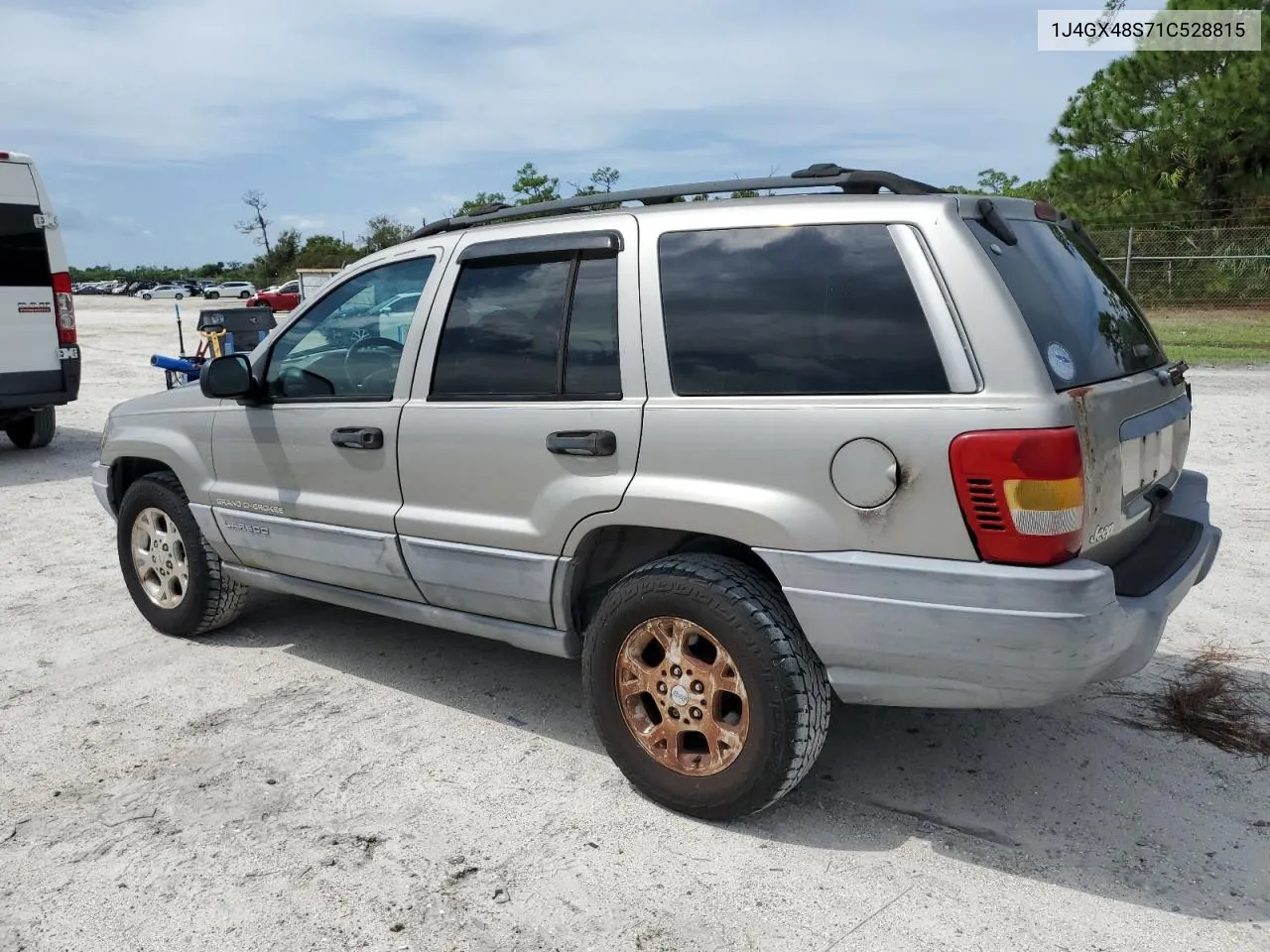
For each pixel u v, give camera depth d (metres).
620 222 3.39
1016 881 2.90
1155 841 3.07
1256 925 2.68
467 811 3.34
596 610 3.56
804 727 2.99
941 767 3.54
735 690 3.07
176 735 3.95
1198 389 12.05
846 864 2.99
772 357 3.04
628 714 3.33
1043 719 3.88
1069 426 2.67
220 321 13.61
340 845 3.16
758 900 2.83
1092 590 2.65
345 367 4.12
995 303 2.76
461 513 3.71
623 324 3.29
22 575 6.21
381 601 4.15
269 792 3.49
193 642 4.96
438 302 3.81
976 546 2.73
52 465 9.94
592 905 2.83
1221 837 3.09
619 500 3.24
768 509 2.96
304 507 4.20
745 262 3.13
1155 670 4.26
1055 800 3.31
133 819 3.34
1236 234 22.06
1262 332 18.31
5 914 2.87
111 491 5.23
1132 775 3.46
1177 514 3.58
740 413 3.03
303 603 5.52
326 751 3.79
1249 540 6.00
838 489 2.88
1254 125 23.06
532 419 3.45
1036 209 3.37
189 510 4.78
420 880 2.98
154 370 18.38
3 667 4.70
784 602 3.06
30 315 9.73
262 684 4.42
